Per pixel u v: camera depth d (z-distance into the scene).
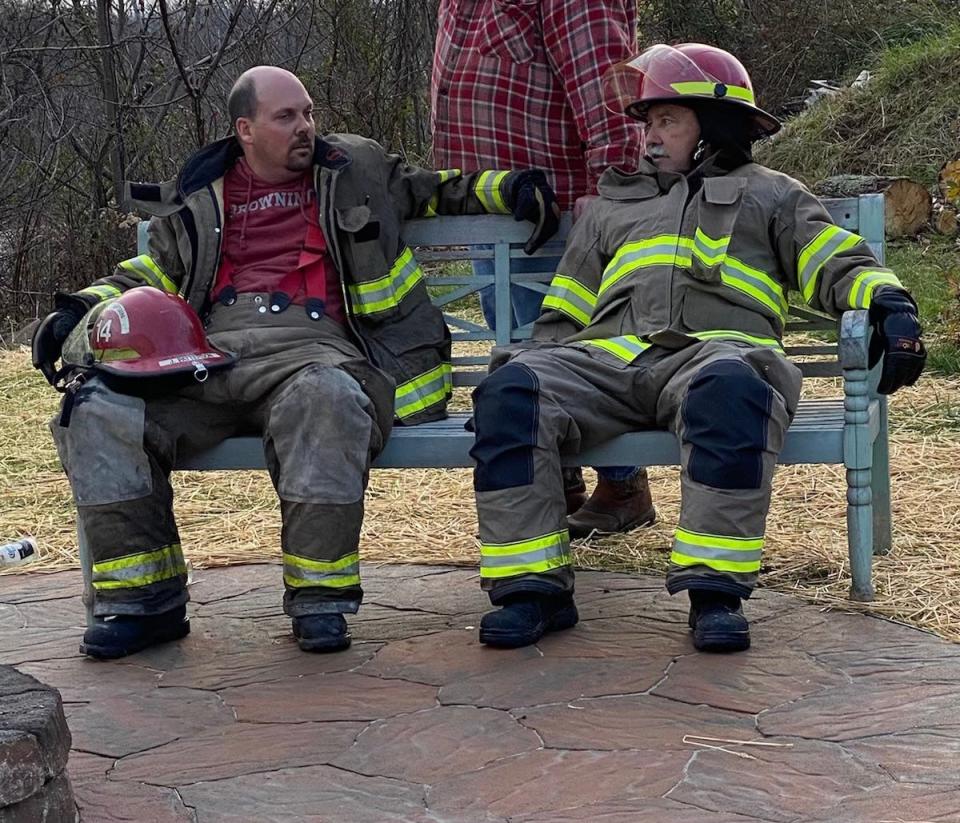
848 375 3.49
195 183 3.82
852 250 3.61
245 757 2.75
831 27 16.22
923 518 4.44
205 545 4.59
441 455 3.64
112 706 3.08
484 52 4.31
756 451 3.23
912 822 2.34
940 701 2.89
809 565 4.01
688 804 2.44
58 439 3.45
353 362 3.53
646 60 3.81
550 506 3.38
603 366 3.58
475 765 2.66
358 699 3.05
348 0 11.72
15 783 2.21
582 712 2.90
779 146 12.86
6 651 3.52
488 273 4.48
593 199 4.00
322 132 11.93
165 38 11.54
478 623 3.60
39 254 11.25
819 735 2.73
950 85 12.32
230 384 3.55
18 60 11.43
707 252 3.67
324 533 3.38
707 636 3.23
